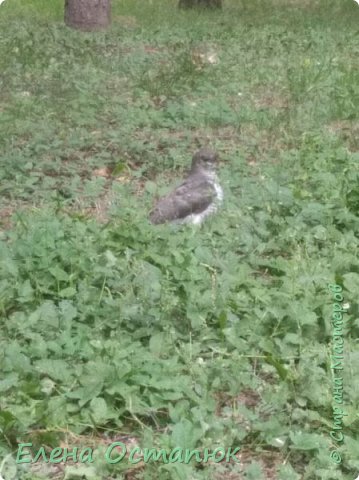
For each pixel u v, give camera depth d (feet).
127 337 22.81
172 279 24.99
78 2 71.67
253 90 51.08
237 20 77.82
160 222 29.53
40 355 21.65
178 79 50.34
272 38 67.26
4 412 19.07
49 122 42.75
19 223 30.30
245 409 19.92
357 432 19.76
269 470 18.95
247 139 41.39
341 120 45.47
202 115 44.01
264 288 25.20
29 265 25.55
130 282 25.30
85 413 19.86
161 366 21.21
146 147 39.19
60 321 23.03
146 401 20.34
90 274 25.50
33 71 52.39
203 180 30.14
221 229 29.63
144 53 59.16
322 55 60.59
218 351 22.08
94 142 40.22
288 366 21.42
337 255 27.17
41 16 78.18
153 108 46.21
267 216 30.27
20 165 36.55
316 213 30.50
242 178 35.22
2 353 21.63
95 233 28.07
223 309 23.52
